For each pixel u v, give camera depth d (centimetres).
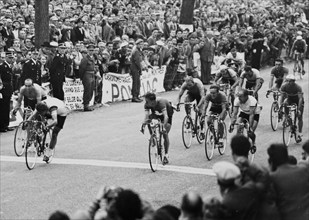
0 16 5434
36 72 4638
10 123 4372
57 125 3544
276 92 4622
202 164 3628
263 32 7831
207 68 6425
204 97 3891
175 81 6219
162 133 3484
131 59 5500
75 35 5647
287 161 1855
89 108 5103
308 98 5912
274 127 4625
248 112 3706
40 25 5306
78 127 4491
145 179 3269
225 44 6838
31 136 3400
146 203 1545
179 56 6162
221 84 4653
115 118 4844
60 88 4903
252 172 1778
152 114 3494
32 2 6197
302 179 1820
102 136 4225
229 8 8156
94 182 3183
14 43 4856
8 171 3347
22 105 4419
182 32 6425
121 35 6212
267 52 7844
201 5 8144
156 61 5975
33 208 2766
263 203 1742
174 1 7869
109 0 6756
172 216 1619
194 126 4038
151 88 5903
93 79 5116
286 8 9425
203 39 6388
